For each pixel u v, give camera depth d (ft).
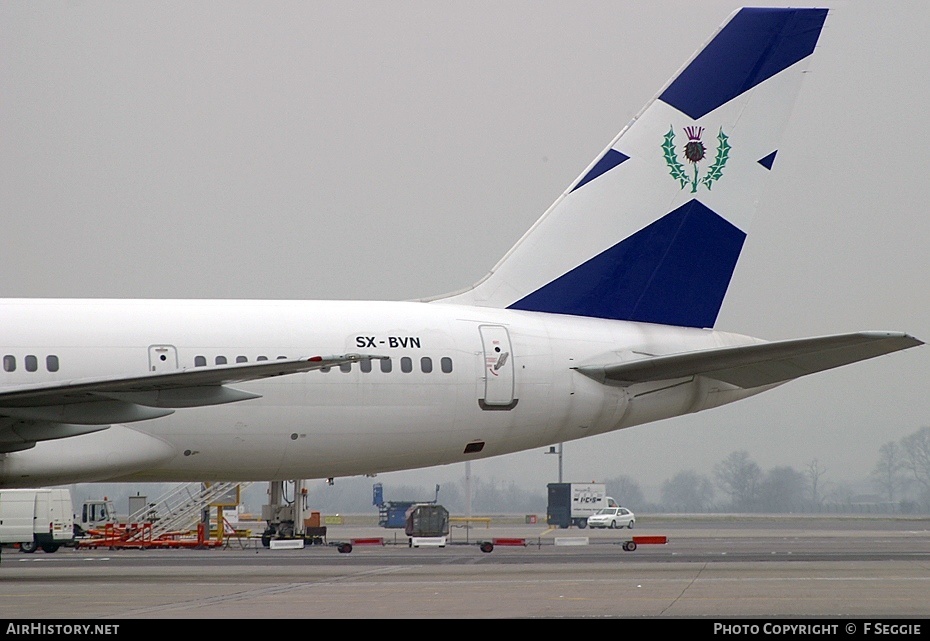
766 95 359.46
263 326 316.60
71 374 296.71
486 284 348.59
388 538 637.71
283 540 542.57
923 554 430.61
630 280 353.51
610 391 343.67
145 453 306.96
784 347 304.30
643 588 254.68
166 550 530.68
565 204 353.72
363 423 321.73
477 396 330.75
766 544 545.44
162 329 308.40
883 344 301.43
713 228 357.41
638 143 354.95
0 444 286.46
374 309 331.77
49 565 377.91
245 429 313.53
